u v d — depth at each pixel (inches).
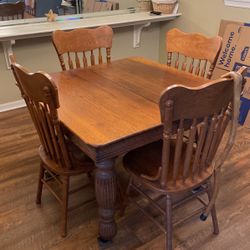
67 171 57.1
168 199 53.8
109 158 47.4
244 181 78.8
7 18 109.0
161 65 78.1
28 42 112.0
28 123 108.3
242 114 107.1
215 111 45.3
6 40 100.5
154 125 48.3
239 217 67.7
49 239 62.5
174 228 64.9
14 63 51.3
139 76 70.3
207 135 49.1
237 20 109.6
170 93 38.4
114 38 133.0
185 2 128.3
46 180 71.9
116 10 134.3
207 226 65.4
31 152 91.0
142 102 56.6
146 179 53.1
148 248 60.6
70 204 71.2
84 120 50.1
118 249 60.3
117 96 59.3
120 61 82.2
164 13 131.3
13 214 68.6
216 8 115.9
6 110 118.2
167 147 45.6
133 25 134.3
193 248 60.6
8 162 86.4
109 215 56.2
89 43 83.0
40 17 115.7
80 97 59.0
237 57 108.0
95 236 63.2
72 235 63.4
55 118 48.6
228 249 60.4
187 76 69.9
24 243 61.6
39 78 44.6
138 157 58.9
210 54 74.5
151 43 147.6
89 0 125.4
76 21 118.3
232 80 42.9
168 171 53.9
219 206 70.8
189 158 49.3
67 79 69.0
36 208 70.3
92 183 73.9
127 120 50.0
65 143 53.4
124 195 66.4
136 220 67.0
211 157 54.5
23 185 77.6
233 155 89.4
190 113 42.6
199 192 60.7
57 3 118.1
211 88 41.1
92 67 77.5
